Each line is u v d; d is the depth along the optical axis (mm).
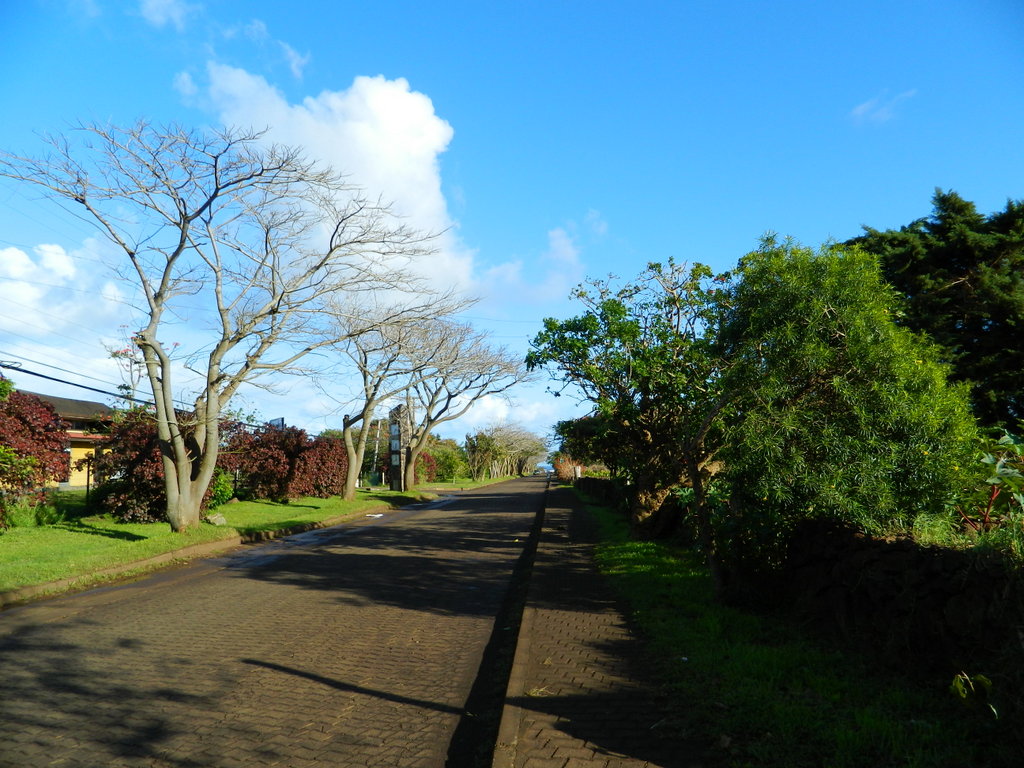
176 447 15398
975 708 4148
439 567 12680
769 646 6035
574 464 58000
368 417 29984
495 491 48594
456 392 40156
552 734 4488
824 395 6699
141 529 16734
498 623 8281
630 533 14188
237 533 16625
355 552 14844
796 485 6422
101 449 19547
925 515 5902
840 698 4730
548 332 11859
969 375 12844
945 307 13625
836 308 6488
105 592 10312
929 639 4891
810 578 6723
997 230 14047
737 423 7012
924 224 15023
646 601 8125
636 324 11773
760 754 3982
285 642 7410
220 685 5961
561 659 6105
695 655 5895
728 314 7695
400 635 7711
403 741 4832
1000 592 4191
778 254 7008
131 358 19688
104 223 13562
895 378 6387
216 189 14164
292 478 27891
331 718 5246
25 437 15516
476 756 4590
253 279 16062
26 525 16594
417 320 17391
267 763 4457
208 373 15852
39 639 7520
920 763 3703
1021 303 12547
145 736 4855
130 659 6742
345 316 16172
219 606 9273
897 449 6184
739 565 7438
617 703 5020
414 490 41719
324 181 14695
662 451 12641
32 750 4602
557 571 10883
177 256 14562
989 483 6035
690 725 4547
